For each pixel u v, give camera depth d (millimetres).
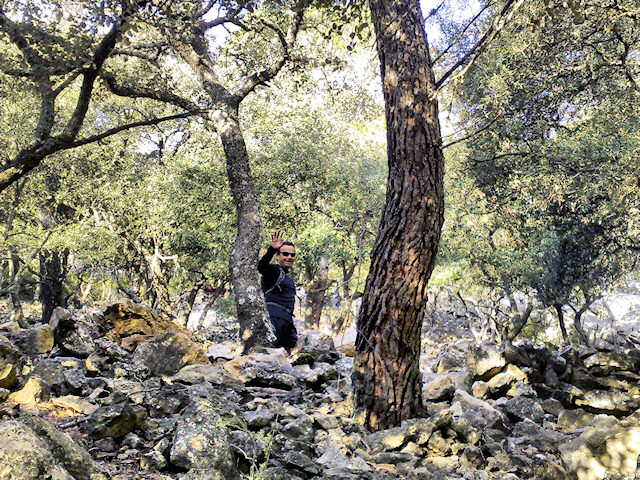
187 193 21797
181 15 5645
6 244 19453
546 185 10758
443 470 3318
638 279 16344
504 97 9531
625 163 9062
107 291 32062
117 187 21562
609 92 9508
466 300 39594
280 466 3006
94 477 2418
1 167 7348
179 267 25250
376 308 4047
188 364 4457
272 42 11750
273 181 22203
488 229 20781
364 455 3447
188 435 2818
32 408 3301
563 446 3492
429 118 4180
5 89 9242
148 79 10234
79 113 7398
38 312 30641
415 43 4301
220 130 10188
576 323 22156
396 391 3951
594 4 8078
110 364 4297
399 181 4137
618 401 4422
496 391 4641
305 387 4734
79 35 5184
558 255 11930
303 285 27797
